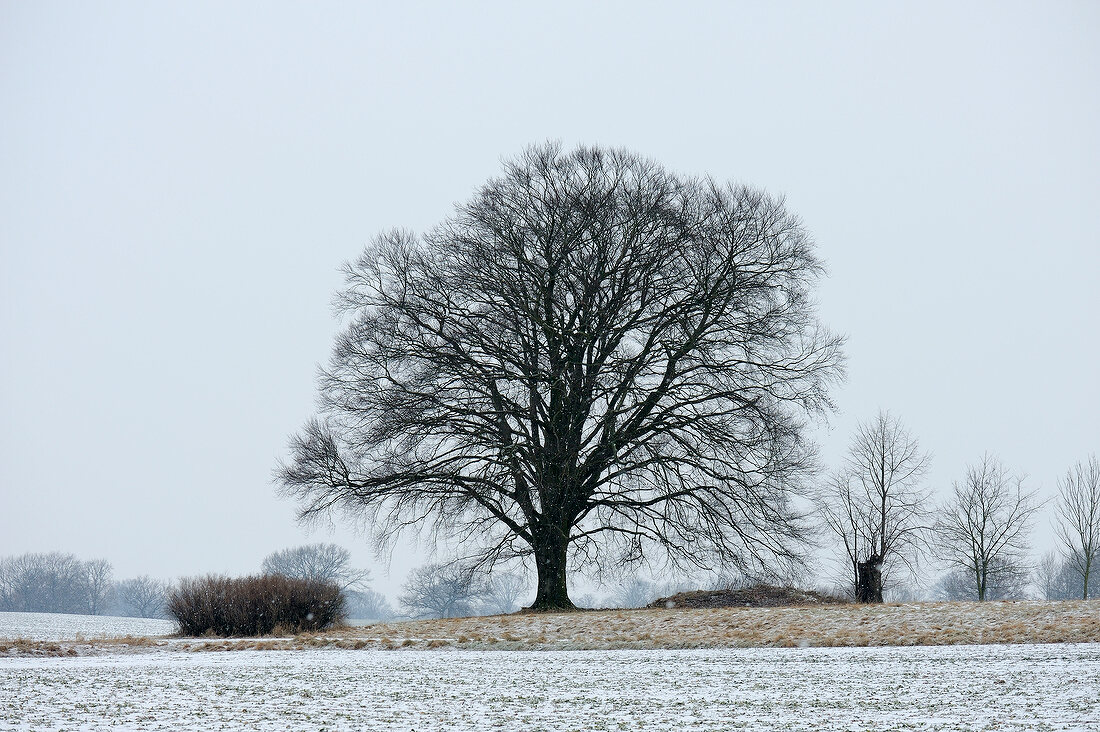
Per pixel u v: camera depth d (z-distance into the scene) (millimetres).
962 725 22078
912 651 40000
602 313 69062
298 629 63750
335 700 27875
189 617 63469
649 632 51812
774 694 28000
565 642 50344
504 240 70062
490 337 69062
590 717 24156
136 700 27875
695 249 68688
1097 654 35750
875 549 87062
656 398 69750
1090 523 92312
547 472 68188
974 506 92062
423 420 67000
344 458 70000
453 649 51000
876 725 22266
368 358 70500
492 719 23953
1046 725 21797
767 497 69250
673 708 25562
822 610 54719
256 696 28922
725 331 70688
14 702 27281
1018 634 42969
